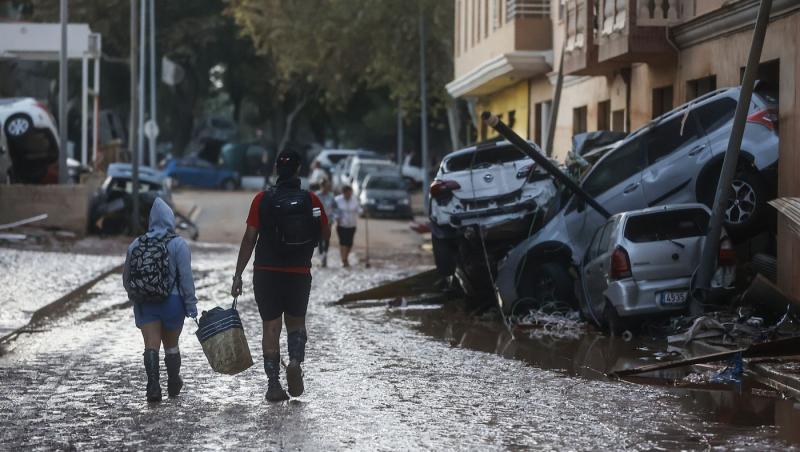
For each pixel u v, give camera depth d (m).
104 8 73.50
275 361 10.62
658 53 21.80
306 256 10.55
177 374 10.86
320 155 72.69
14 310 17.80
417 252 34.81
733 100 17.28
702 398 10.74
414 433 9.13
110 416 9.88
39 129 39.00
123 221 37.19
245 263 10.58
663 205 17.06
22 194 35.22
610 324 15.59
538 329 16.64
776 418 9.73
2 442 8.84
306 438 8.94
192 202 56.91
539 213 19.09
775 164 16.77
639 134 18.17
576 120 30.55
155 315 10.63
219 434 9.09
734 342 13.60
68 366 12.84
